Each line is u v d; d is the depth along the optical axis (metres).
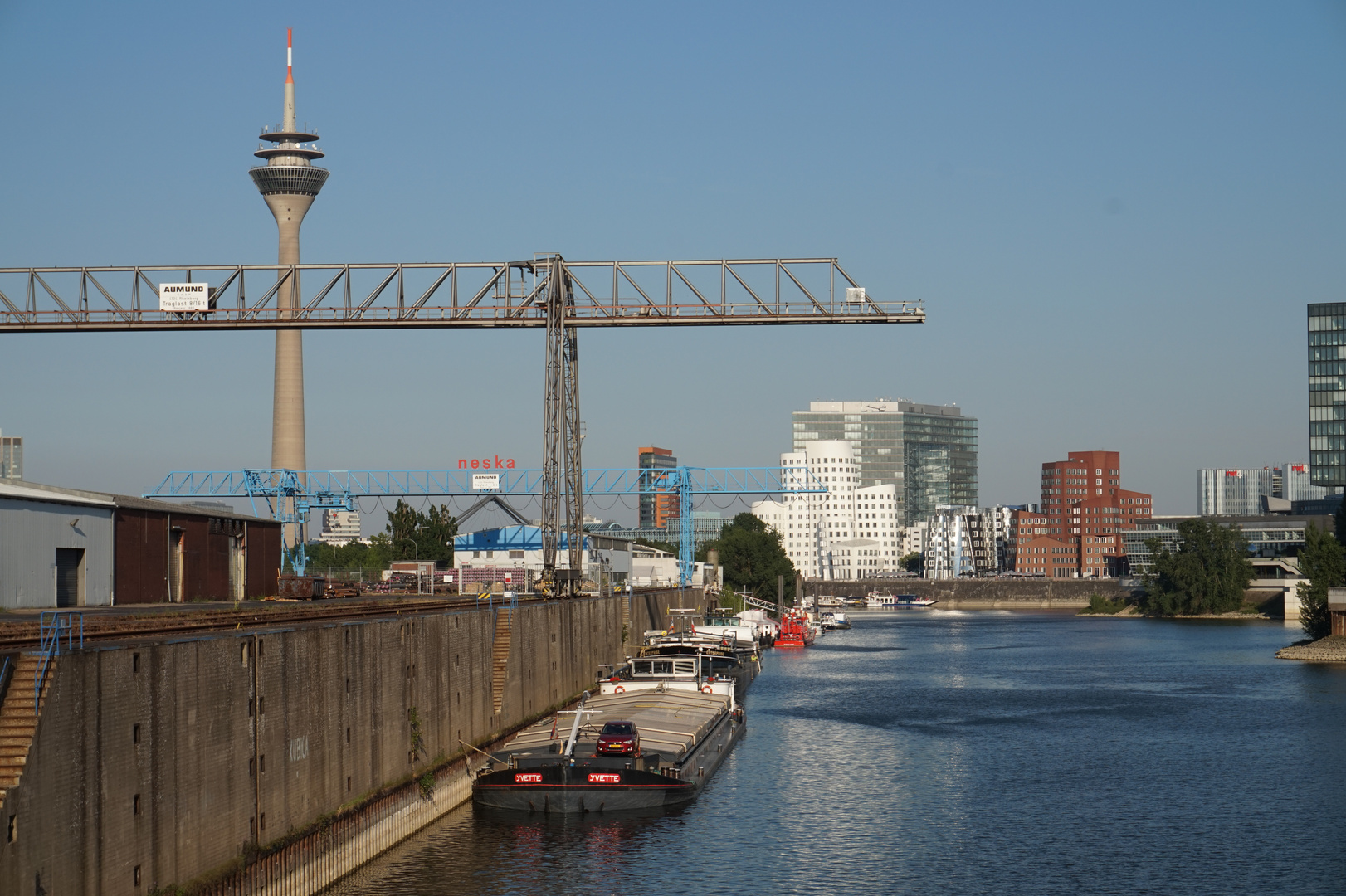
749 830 79.44
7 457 115.06
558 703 118.81
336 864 62.53
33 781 39.81
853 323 123.75
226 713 51.84
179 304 124.50
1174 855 74.88
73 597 84.12
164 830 47.12
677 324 125.69
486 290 127.75
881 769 100.94
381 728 69.56
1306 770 101.00
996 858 73.81
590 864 70.88
